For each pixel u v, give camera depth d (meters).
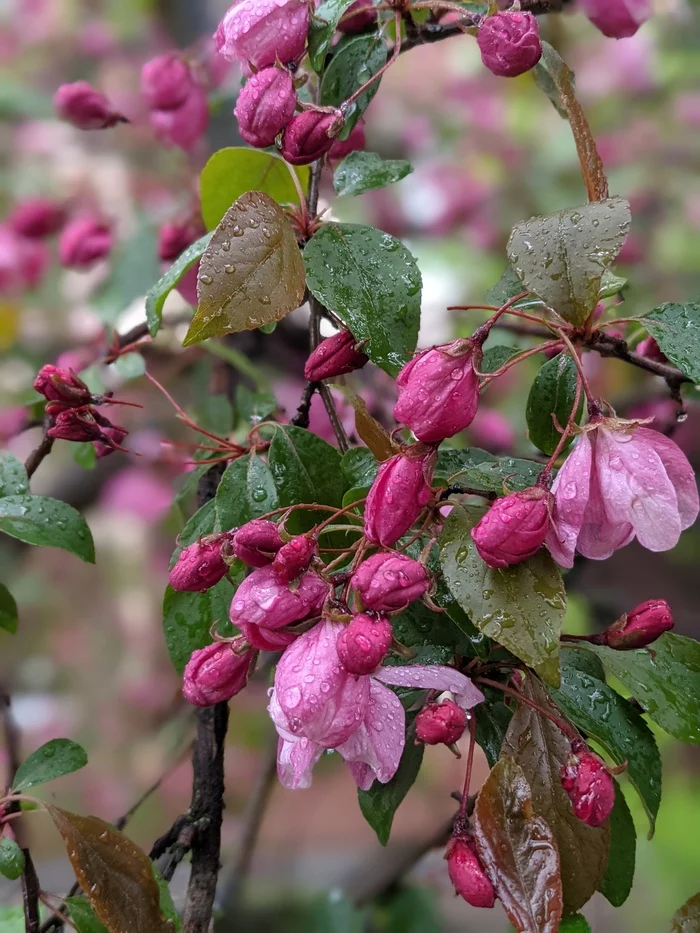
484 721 0.34
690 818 0.76
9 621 0.41
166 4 0.77
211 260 0.31
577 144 0.34
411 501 0.30
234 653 0.32
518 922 0.30
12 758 0.42
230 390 0.53
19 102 0.73
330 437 0.49
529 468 0.34
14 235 0.68
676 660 0.34
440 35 0.37
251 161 0.39
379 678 0.31
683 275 0.83
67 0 0.83
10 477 0.38
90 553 0.38
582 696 0.34
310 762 0.31
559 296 0.30
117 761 0.83
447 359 0.30
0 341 0.66
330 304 0.33
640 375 0.62
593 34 0.87
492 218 0.86
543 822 0.31
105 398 0.39
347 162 0.39
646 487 0.30
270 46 0.34
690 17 0.81
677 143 0.88
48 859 0.71
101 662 0.87
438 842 0.53
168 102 0.49
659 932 0.68
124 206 0.68
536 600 0.30
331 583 0.31
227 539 0.33
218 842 0.37
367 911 0.59
